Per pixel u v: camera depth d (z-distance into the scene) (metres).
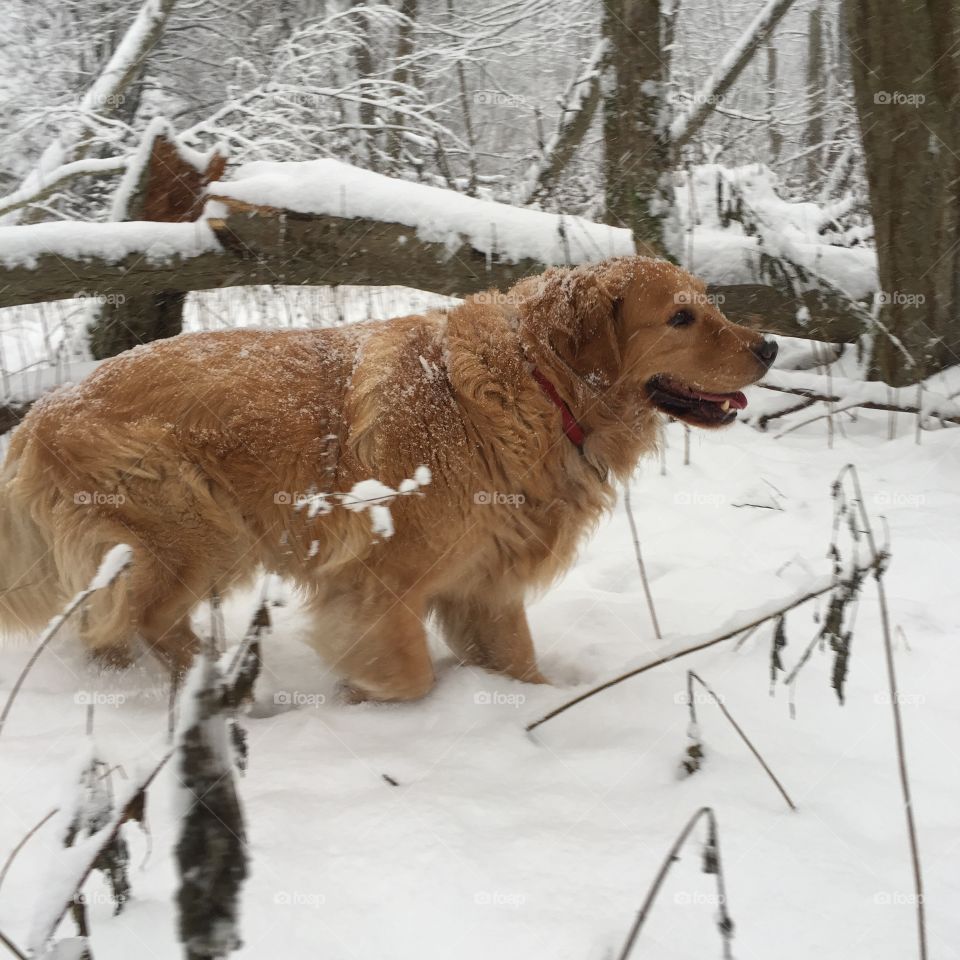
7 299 5.14
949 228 5.98
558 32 12.13
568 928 1.90
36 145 9.77
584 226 5.55
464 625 3.64
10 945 1.60
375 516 2.43
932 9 5.61
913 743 2.72
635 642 3.67
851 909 1.98
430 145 9.90
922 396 5.95
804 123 12.69
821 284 6.15
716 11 13.81
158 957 1.79
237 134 8.73
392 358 3.35
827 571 4.25
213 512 3.30
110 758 2.60
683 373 3.47
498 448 3.28
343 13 10.79
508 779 2.59
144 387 3.35
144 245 5.27
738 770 2.58
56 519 3.31
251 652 2.33
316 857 2.13
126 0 10.85
